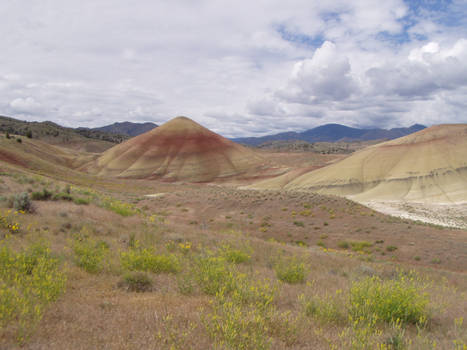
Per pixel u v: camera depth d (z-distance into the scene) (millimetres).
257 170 152625
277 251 13570
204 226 21812
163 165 149625
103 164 151875
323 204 36625
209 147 165250
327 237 27312
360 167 129250
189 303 5465
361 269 11508
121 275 7109
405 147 135000
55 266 6219
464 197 97500
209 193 43719
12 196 14930
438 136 134500
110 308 4922
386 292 5840
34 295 4508
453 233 29875
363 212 35156
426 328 5469
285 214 33688
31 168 70000
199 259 8305
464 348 4168
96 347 3510
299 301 6012
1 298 3904
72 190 26984
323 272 10938
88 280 6547
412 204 92500
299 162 179000
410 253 23672
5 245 6500
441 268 21000
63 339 3607
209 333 3998
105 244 10102
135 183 82000
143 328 4145
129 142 167625
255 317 4391
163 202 39969
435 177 113750
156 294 6043
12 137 124625
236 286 6125
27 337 3480
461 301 8078
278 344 3994
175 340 3711
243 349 3648
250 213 34344
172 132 172125
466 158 117500
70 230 11703
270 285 6996
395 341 4230
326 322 5051
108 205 20203
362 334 4090
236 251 11016
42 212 14102
